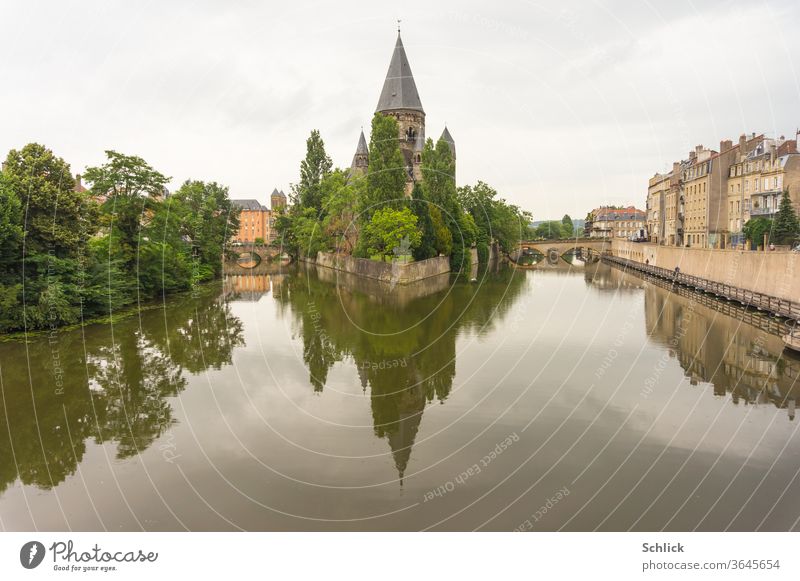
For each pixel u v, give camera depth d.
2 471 15.91
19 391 22.92
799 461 16.14
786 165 65.44
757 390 22.78
